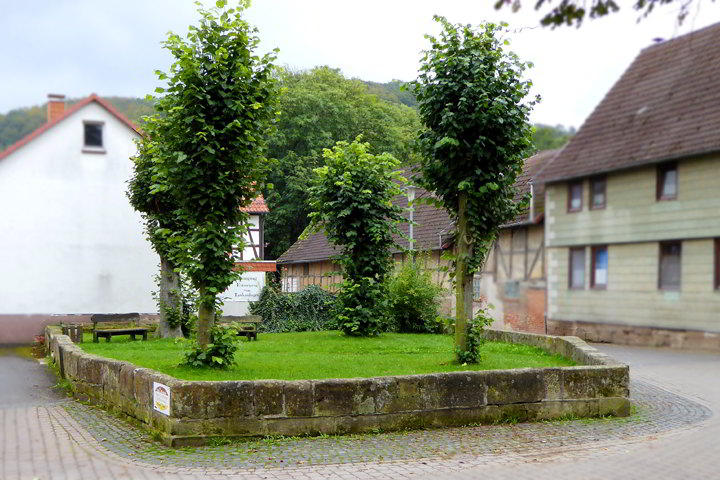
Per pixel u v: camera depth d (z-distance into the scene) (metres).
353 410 7.97
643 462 6.09
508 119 10.28
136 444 7.47
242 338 17.36
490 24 10.61
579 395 9.00
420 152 11.14
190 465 6.50
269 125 10.64
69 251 25.50
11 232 24.70
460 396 8.45
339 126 40.50
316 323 22.33
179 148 9.92
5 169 24.64
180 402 7.38
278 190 42.50
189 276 10.16
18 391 11.74
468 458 6.65
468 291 10.82
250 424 7.60
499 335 15.87
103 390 9.92
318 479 5.91
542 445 7.26
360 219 17.41
